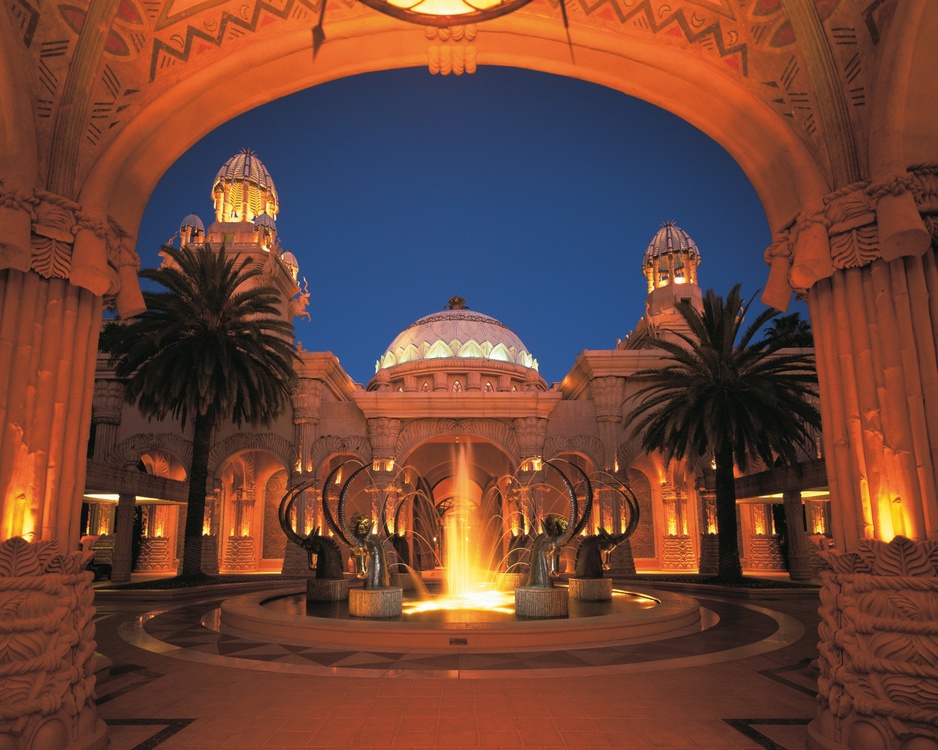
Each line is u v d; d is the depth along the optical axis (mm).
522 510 29906
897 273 5285
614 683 7238
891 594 4785
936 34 5102
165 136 6492
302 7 6324
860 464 5289
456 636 9438
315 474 30438
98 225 5699
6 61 5113
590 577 14992
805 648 9562
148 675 7785
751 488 26812
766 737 5371
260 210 38281
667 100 6820
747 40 6125
